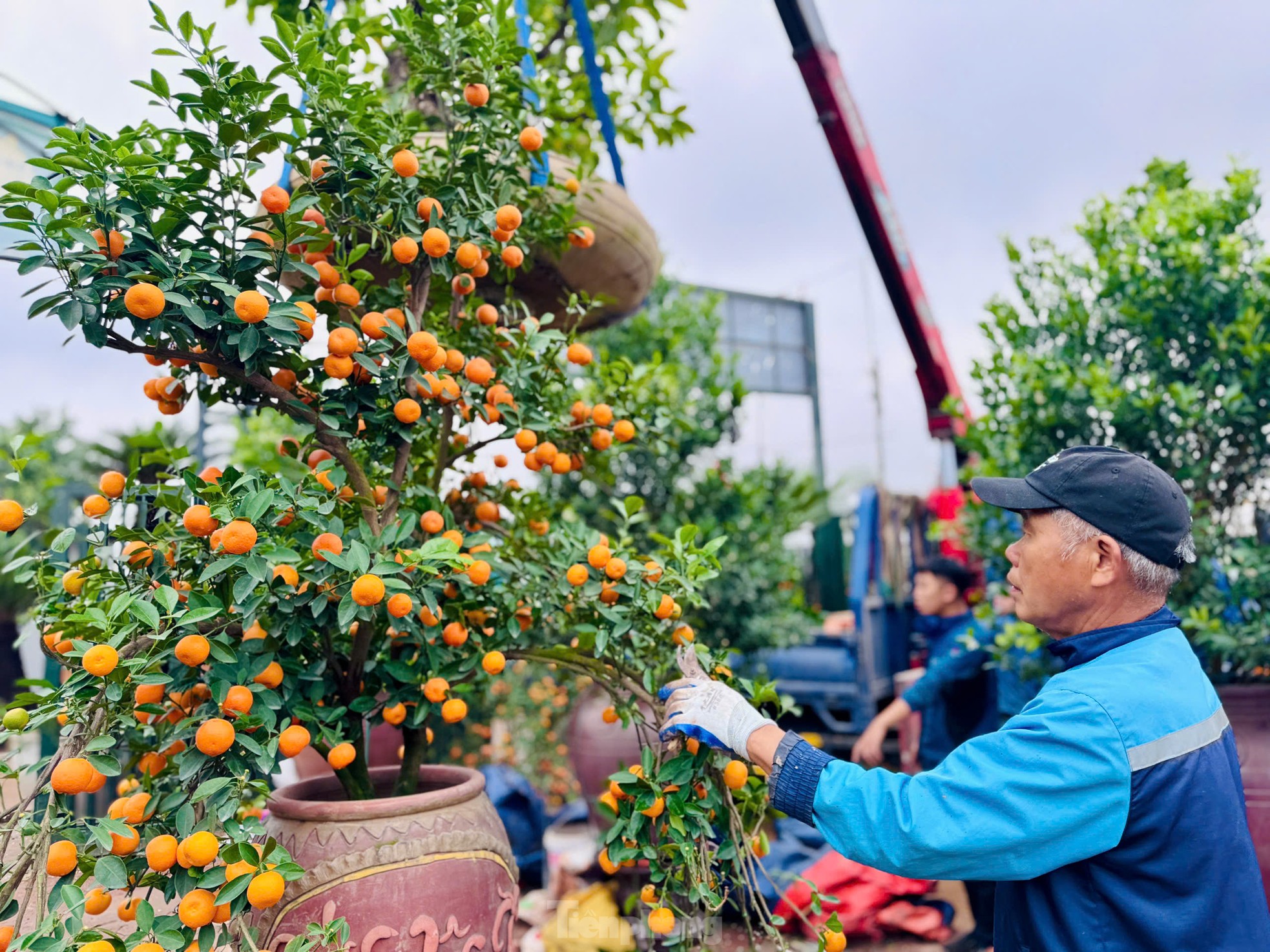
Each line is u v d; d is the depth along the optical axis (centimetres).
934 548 635
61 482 133
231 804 100
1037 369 314
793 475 451
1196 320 304
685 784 128
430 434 167
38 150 178
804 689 529
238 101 111
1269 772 246
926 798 111
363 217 132
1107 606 125
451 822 126
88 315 105
